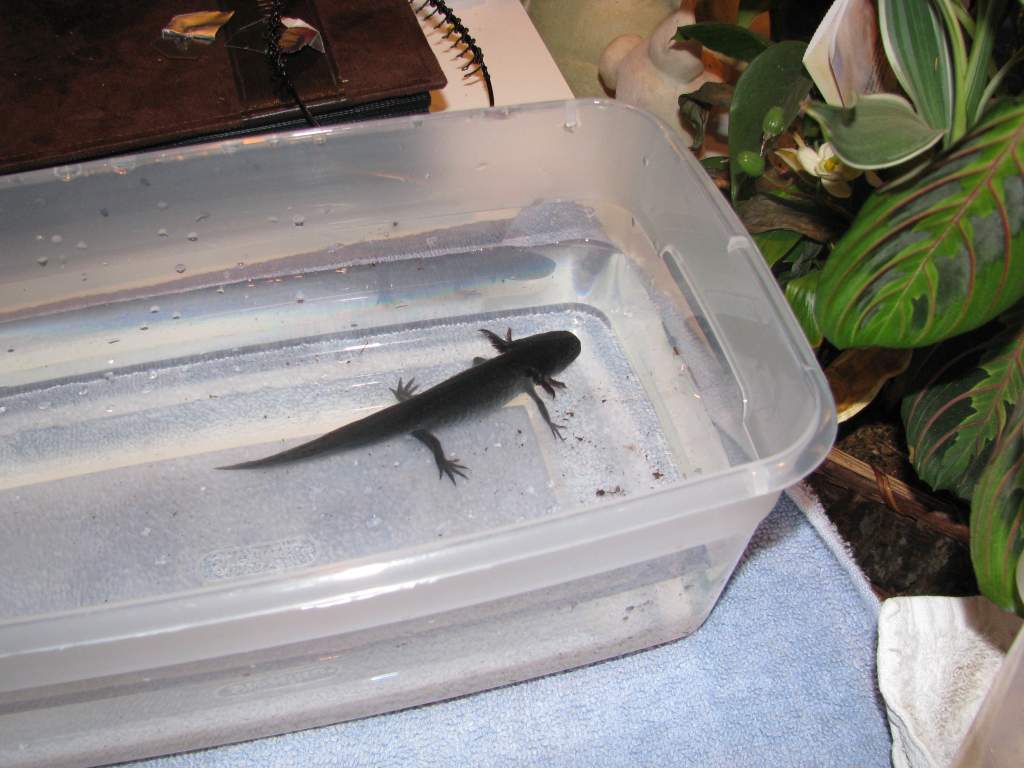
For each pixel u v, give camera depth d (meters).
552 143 0.38
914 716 0.31
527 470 0.39
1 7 0.39
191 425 0.41
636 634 0.34
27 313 0.40
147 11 0.40
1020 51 0.26
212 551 0.38
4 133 0.36
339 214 0.40
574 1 0.47
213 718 0.33
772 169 0.32
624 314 0.42
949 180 0.24
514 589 0.28
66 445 0.40
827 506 0.36
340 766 0.33
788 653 0.35
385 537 0.38
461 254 0.43
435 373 0.42
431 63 0.38
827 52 0.27
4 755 0.32
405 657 0.32
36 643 0.27
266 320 0.42
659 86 0.41
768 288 0.31
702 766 0.33
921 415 0.30
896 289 0.25
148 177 0.37
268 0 0.40
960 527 0.31
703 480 0.28
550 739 0.33
